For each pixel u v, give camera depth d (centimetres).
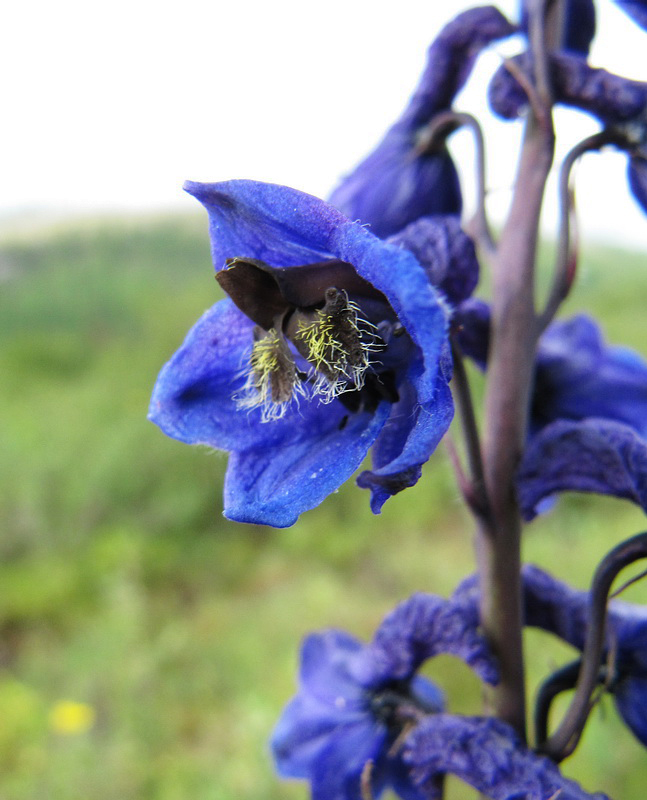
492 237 8
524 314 8
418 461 5
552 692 8
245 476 6
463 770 7
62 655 29
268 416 6
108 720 25
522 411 8
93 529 42
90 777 22
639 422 9
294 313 6
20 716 25
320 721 9
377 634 9
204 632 30
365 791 8
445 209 9
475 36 9
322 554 37
